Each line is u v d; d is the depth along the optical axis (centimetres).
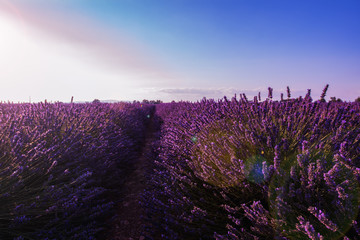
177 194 252
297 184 172
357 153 157
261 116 277
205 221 208
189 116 513
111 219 258
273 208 160
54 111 432
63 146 293
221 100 468
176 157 354
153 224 245
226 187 217
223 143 271
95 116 516
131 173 443
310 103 249
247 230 181
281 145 202
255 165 206
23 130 307
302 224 123
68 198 228
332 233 134
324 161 149
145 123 1221
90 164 320
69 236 215
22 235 192
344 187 132
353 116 218
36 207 216
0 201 204
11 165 226
